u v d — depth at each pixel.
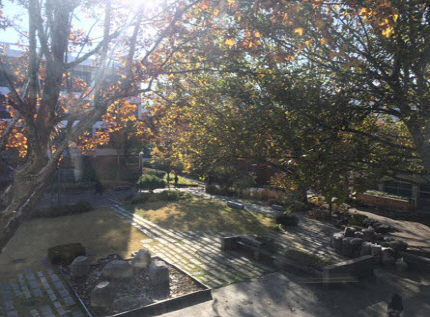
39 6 5.74
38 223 18.58
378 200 25.80
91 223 18.72
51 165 5.79
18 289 10.35
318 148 8.91
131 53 7.30
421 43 8.52
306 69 10.12
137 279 10.92
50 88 5.86
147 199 25.03
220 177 28.98
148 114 10.69
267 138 10.65
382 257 13.01
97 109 6.59
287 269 12.29
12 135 9.04
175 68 10.30
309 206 22.64
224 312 9.16
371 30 9.73
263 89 10.59
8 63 9.23
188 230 17.53
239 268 12.43
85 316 8.77
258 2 7.09
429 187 23.55
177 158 17.28
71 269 11.02
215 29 8.48
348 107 9.34
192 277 11.16
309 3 8.28
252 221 19.89
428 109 8.66
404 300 10.02
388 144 9.16
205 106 12.41
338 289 10.78
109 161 34.69
